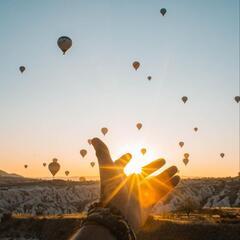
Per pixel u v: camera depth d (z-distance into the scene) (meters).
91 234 0.93
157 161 1.12
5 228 53.84
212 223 42.75
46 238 48.66
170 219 46.41
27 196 119.00
